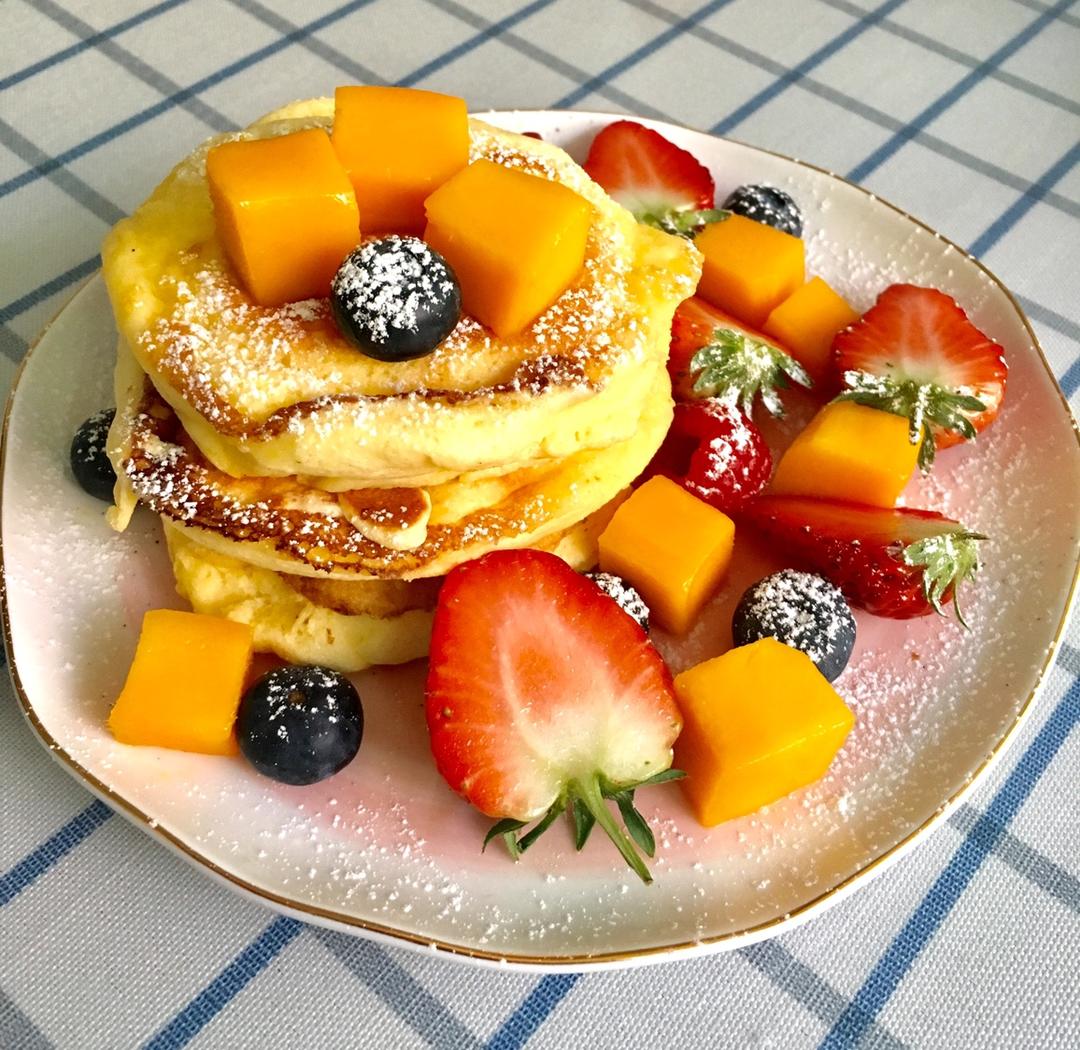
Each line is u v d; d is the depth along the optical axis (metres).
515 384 0.17
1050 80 0.33
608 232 0.19
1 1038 0.16
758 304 0.23
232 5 0.34
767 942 0.17
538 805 0.17
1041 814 0.19
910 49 0.34
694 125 0.31
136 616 0.19
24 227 0.27
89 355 0.22
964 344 0.22
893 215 0.25
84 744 0.17
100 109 0.30
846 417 0.21
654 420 0.20
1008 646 0.19
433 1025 0.16
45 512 0.20
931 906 0.18
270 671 0.19
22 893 0.17
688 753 0.17
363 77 0.32
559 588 0.17
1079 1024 0.17
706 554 0.19
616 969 0.16
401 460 0.17
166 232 0.19
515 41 0.33
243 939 0.17
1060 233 0.29
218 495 0.18
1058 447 0.21
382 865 0.17
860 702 0.19
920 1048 0.17
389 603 0.19
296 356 0.17
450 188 0.17
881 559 0.19
